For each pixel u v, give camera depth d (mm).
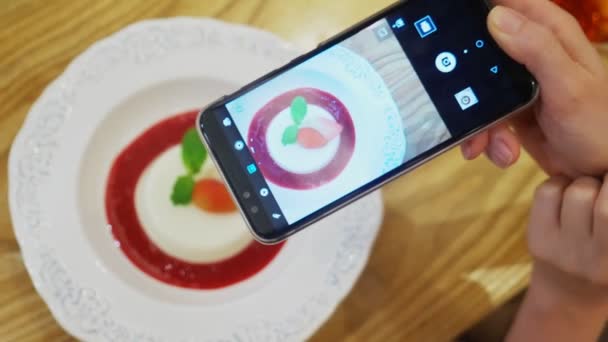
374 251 410
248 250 413
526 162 427
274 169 345
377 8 435
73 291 373
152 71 402
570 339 422
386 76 345
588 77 333
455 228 417
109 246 402
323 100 347
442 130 339
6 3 409
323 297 384
